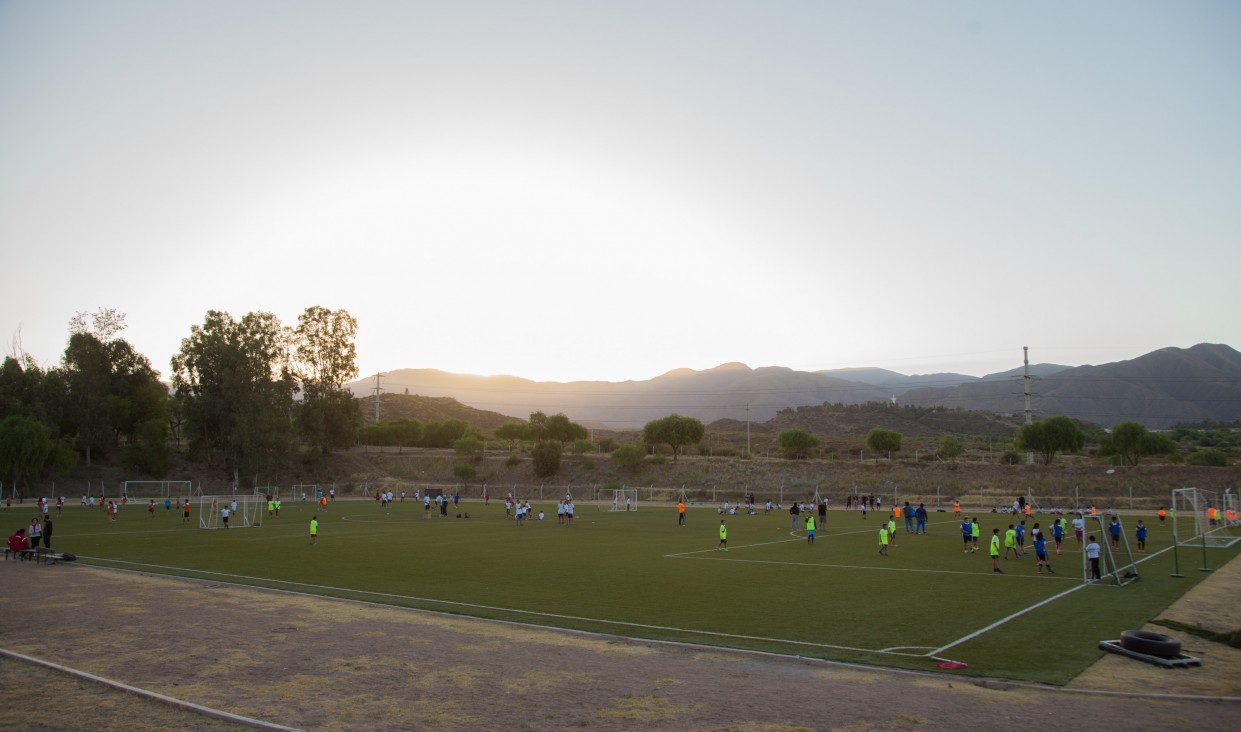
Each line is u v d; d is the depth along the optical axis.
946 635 18.16
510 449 154.00
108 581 27.12
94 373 104.81
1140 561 33.06
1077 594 24.39
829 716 12.01
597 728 11.47
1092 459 115.31
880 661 15.59
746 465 107.50
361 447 141.50
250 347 108.19
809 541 43.41
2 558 33.91
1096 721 11.72
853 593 24.89
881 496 89.19
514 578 28.67
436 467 126.00
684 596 24.30
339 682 14.04
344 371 122.06
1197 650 16.59
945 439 120.38
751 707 12.49
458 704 12.70
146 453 103.19
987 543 43.03
